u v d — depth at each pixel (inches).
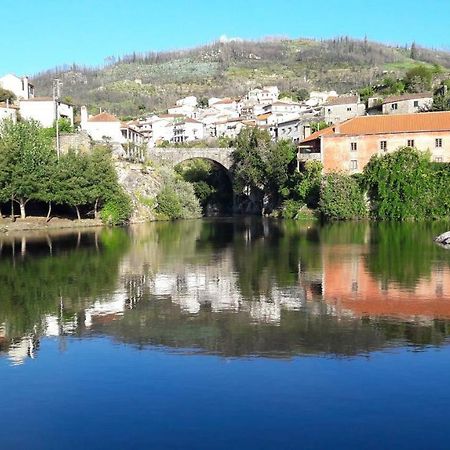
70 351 908.0
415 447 598.2
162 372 806.5
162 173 4677.7
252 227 3479.3
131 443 612.1
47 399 722.2
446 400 704.4
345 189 3900.1
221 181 5880.9
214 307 1205.1
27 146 3380.9
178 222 4077.3
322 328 1022.4
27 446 609.3
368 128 4060.0
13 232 3137.3
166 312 1165.7
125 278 1587.1
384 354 872.9
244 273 1649.9
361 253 2055.9
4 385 768.9
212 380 774.5
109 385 763.4
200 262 1894.7
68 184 3464.6
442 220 3634.4
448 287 1384.1
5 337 993.5
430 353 875.4
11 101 4928.6
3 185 3302.2
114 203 3742.6
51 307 1224.2
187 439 618.5
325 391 734.5
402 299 1258.0
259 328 1028.5
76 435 630.5
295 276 1581.0
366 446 600.7
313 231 3061.0
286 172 4628.4
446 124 3895.2
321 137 4101.9
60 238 2800.2
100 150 3853.3
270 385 755.4
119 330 1030.4
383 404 695.1
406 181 3718.0
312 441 611.2
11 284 1504.7
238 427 642.8
